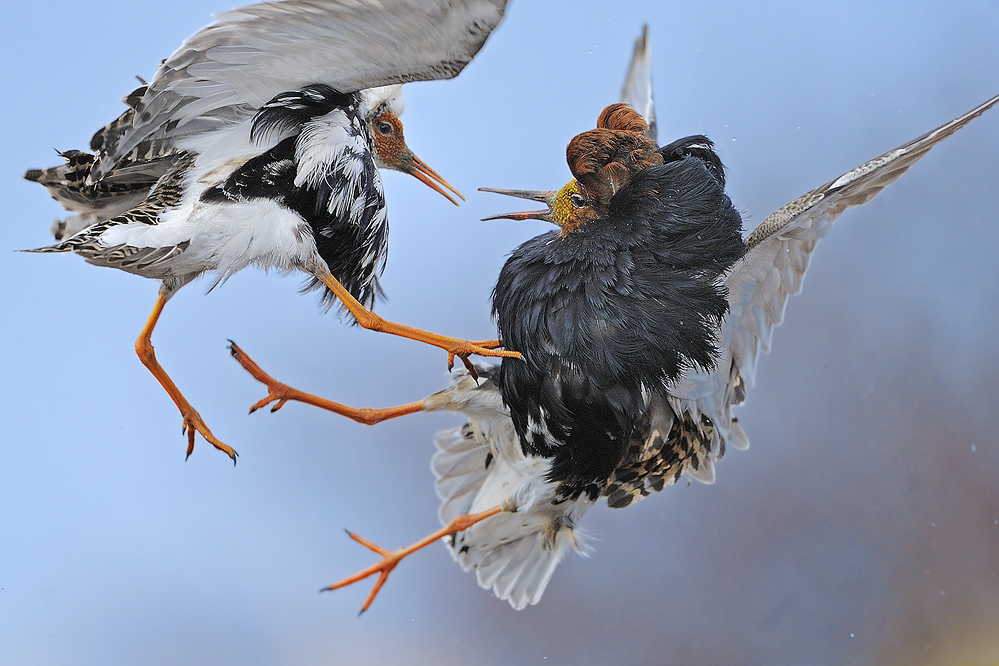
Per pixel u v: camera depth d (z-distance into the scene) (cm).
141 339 807
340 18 797
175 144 805
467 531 814
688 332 807
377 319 805
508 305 810
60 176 807
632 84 826
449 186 820
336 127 805
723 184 812
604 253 807
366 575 812
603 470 810
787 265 809
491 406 812
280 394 810
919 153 806
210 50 800
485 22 796
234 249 803
